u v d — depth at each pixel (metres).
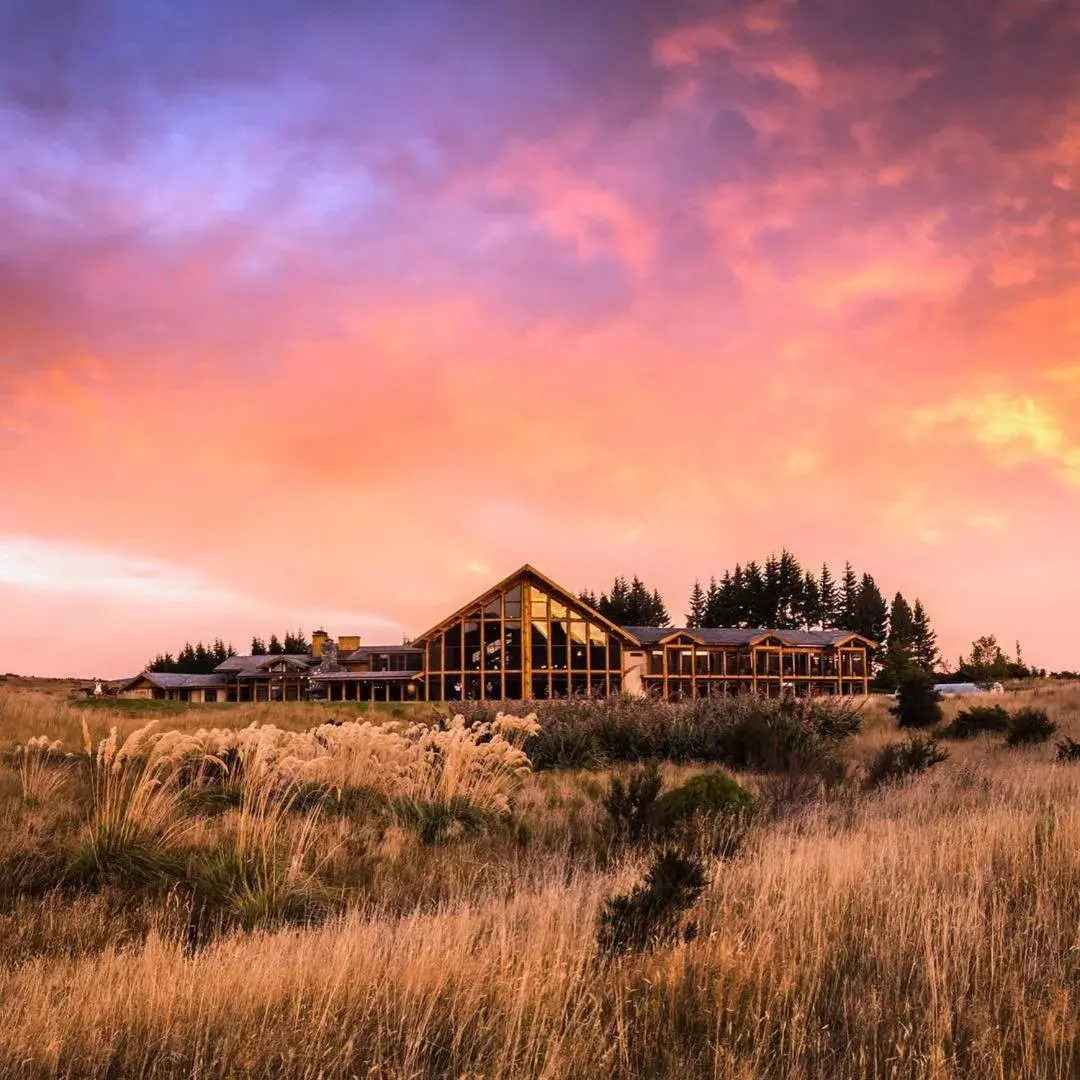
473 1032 4.97
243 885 8.85
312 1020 4.87
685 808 11.98
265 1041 4.75
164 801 11.09
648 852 10.28
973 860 7.89
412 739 16.97
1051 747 21.45
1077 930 6.24
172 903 8.71
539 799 14.62
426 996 5.40
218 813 11.97
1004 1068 4.44
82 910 8.25
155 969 5.77
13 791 11.99
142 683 70.44
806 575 123.94
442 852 11.07
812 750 19.92
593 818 12.91
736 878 8.16
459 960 5.77
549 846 11.60
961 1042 4.71
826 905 6.91
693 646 61.59
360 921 7.53
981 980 5.52
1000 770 16.11
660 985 5.45
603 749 22.03
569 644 55.16
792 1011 5.14
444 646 54.72
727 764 20.77
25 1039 4.66
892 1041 4.68
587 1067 4.45
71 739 19.61
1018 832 8.92
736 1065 4.49
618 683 56.03
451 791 13.04
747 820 11.79
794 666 64.06
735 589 125.56
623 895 6.94
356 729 14.65
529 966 5.40
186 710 35.62
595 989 5.49
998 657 92.88
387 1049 4.77
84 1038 4.83
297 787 12.85
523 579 54.94
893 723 31.50
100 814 10.30
